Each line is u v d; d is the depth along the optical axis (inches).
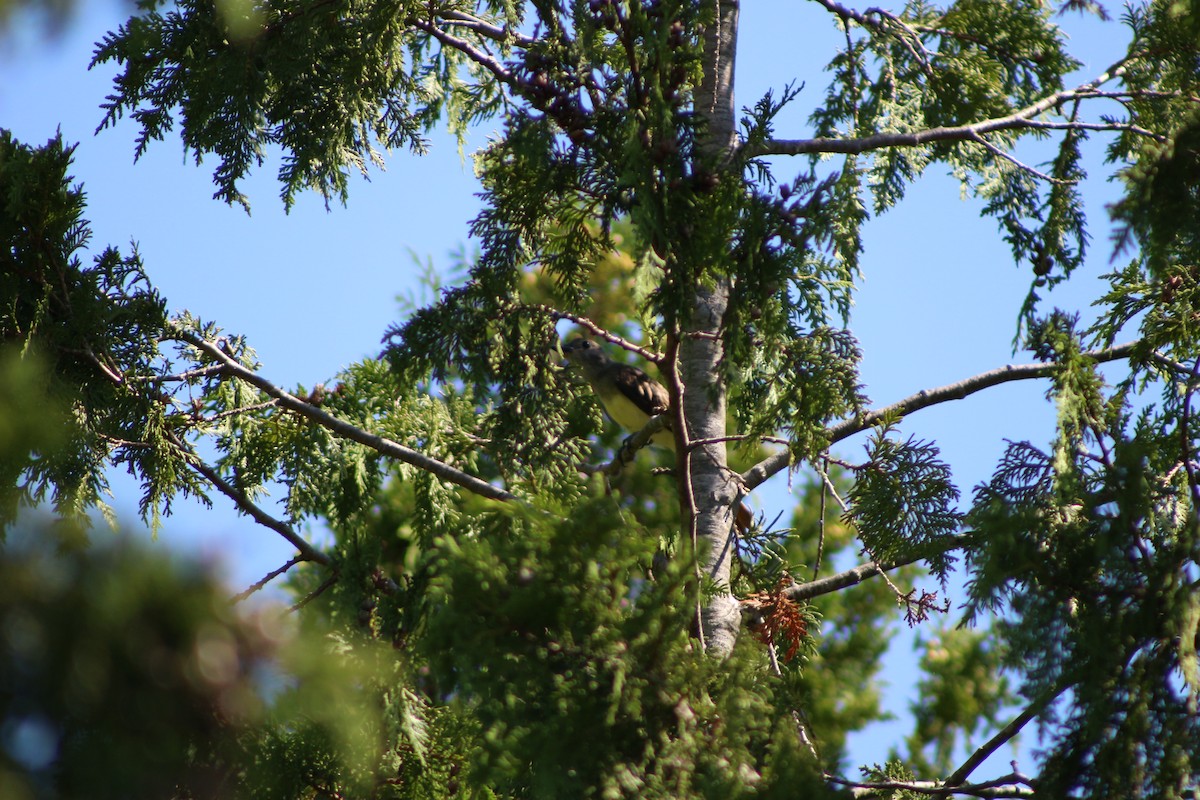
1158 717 307.6
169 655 121.7
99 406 423.2
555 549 296.0
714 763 291.9
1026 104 613.0
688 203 358.3
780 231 363.9
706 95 501.7
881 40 596.4
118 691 120.5
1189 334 402.0
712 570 447.5
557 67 385.4
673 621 296.5
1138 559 323.9
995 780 361.1
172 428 462.0
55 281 420.2
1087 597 320.5
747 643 320.5
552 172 395.2
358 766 299.1
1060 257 552.1
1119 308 434.0
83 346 420.5
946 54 604.4
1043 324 369.7
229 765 136.6
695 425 475.5
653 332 450.9
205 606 122.3
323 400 526.3
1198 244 367.6
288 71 497.7
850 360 406.6
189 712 124.9
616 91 389.7
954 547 444.5
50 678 117.1
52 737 119.3
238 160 521.7
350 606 353.1
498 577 291.6
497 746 282.8
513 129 382.3
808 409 400.5
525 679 287.6
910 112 593.0
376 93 545.0
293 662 130.4
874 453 453.1
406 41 545.0
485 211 442.3
